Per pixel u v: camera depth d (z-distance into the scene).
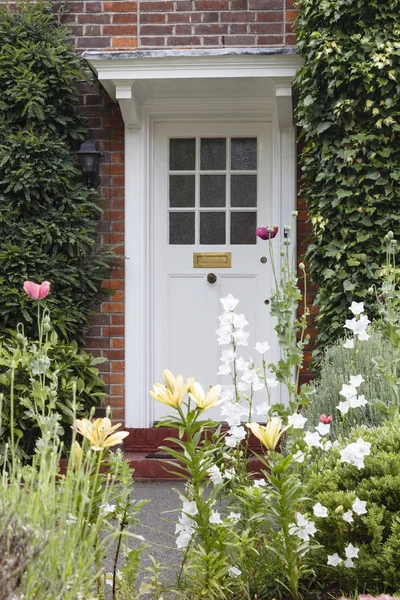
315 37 5.60
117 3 6.36
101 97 6.43
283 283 3.59
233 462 3.13
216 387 2.53
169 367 6.62
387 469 2.93
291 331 3.28
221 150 6.65
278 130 6.37
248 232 6.62
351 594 2.83
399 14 5.57
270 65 5.93
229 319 3.17
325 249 5.70
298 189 6.36
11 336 5.92
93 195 6.40
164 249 6.64
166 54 5.92
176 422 2.53
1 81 6.07
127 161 6.40
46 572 1.91
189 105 6.51
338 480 2.97
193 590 2.73
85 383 6.00
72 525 2.24
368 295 5.54
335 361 4.56
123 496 2.48
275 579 2.76
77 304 6.14
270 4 6.27
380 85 5.45
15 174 5.90
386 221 5.59
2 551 1.77
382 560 2.72
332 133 5.70
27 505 1.98
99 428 2.46
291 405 3.17
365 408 3.94
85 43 6.37
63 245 6.12
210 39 6.30
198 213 6.63
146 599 3.10
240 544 2.66
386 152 5.56
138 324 6.37
